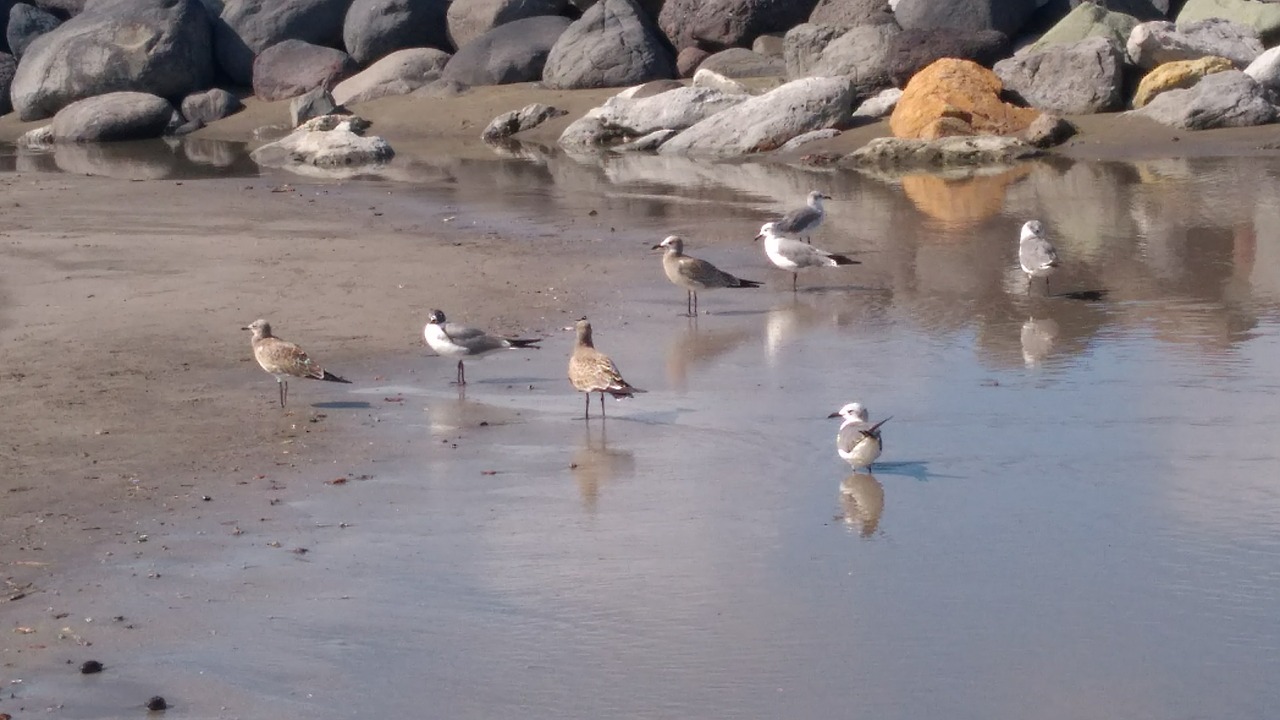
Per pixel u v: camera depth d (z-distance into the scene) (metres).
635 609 10.01
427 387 15.52
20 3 54.25
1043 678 8.97
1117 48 36.53
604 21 45.06
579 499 12.16
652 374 16.05
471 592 10.28
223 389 15.28
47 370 15.88
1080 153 33.00
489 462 13.10
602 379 14.04
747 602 10.11
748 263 22.22
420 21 48.62
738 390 15.37
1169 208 25.48
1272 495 12.02
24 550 10.93
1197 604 9.99
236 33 49.62
